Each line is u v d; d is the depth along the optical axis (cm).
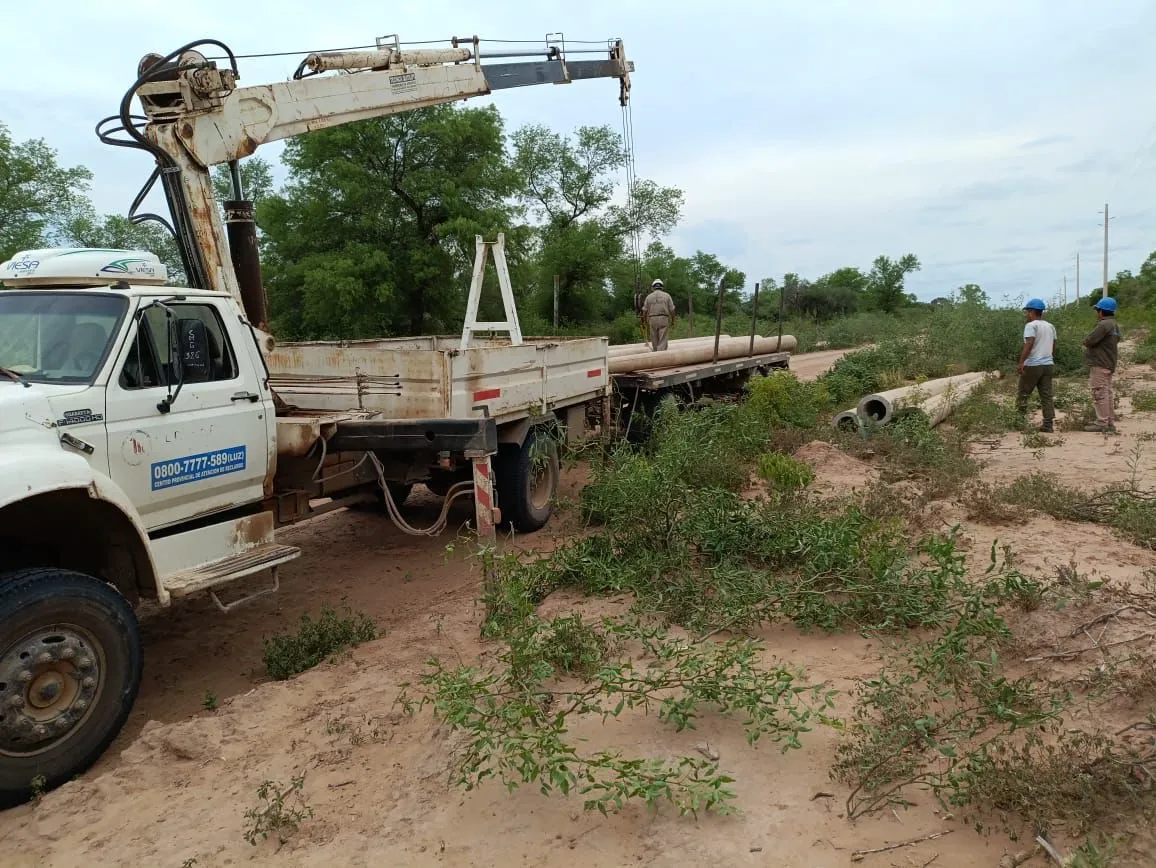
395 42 834
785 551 584
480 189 3052
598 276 4475
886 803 330
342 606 682
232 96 677
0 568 477
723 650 435
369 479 707
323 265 2717
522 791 357
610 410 1050
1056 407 1380
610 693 395
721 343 1495
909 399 1245
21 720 407
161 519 523
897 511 700
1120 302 5116
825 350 3772
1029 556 596
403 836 340
